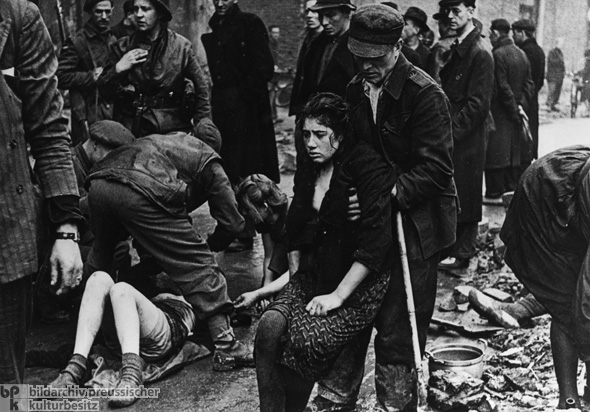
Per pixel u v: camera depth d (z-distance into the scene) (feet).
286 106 60.18
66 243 11.84
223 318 17.31
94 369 16.49
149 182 16.60
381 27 13.56
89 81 27.94
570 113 72.28
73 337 17.99
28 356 17.52
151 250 16.92
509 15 67.72
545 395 15.96
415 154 14.05
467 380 15.19
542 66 39.01
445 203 14.49
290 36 60.18
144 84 22.13
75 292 18.43
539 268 15.66
